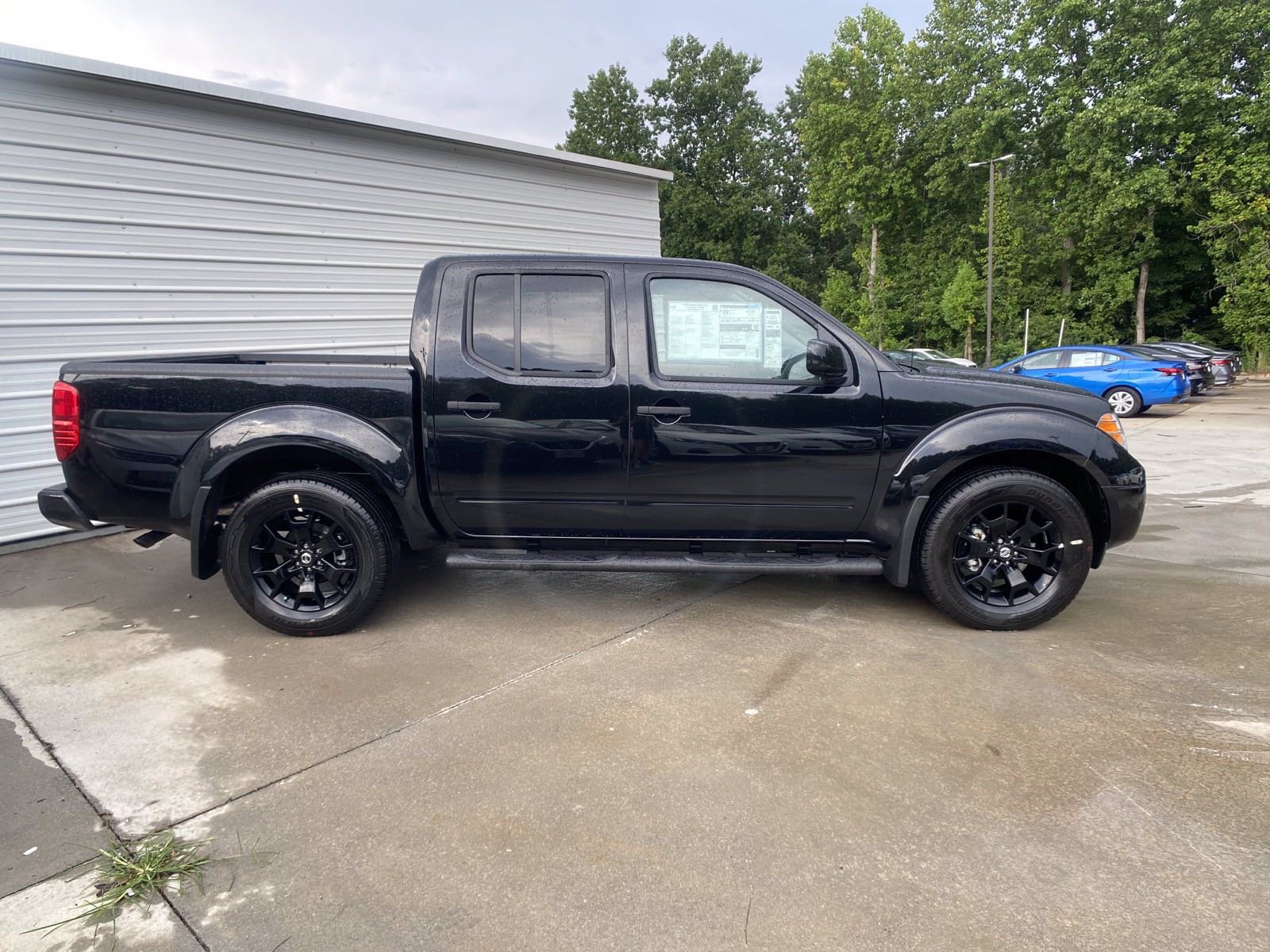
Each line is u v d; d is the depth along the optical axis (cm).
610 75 4506
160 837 212
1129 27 2759
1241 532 546
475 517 362
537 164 857
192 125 589
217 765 249
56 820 221
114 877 197
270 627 354
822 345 325
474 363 344
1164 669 315
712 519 356
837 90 3569
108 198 548
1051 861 200
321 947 174
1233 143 2627
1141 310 3119
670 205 4362
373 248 720
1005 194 3188
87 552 506
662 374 344
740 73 4353
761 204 4312
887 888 191
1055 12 2900
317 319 684
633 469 346
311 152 666
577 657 332
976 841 208
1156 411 1559
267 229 641
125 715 282
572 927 179
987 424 336
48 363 527
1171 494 687
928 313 3588
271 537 354
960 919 180
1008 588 360
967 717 276
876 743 259
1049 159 3148
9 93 498
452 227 784
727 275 347
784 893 189
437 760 251
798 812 221
